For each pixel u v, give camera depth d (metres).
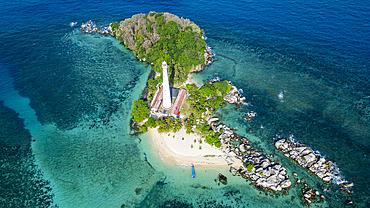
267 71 184.12
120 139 133.75
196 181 113.00
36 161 123.06
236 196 107.19
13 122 144.25
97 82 175.38
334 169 116.06
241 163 119.88
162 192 109.25
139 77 180.88
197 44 188.25
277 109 151.75
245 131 137.12
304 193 107.00
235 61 196.12
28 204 105.25
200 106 145.12
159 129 133.50
